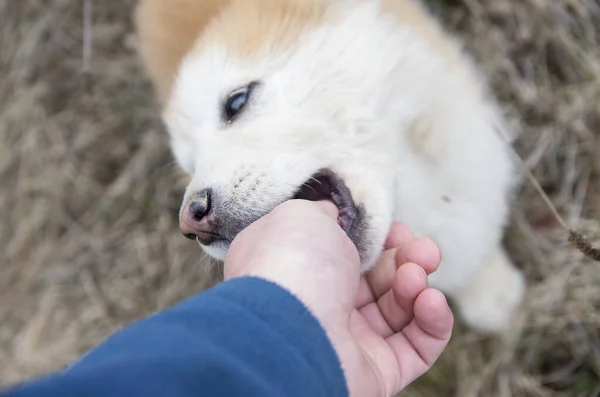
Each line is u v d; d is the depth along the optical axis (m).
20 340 0.63
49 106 0.66
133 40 0.64
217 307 0.23
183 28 0.41
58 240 0.64
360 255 0.35
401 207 0.39
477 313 0.49
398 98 0.38
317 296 0.26
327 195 0.36
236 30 0.38
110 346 0.21
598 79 0.51
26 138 0.66
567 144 0.51
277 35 0.37
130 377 0.19
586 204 0.50
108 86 0.65
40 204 0.65
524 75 0.54
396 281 0.32
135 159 0.63
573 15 0.52
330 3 0.39
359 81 0.37
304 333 0.24
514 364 0.49
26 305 0.64
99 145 0.65
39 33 0.66
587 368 0.47
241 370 0.21
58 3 0.66
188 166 0.40
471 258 0.43
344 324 0.27
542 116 0.53
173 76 0.42
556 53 0.53
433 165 0.40
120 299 0.61
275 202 0.34
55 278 0.63
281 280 0.26
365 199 0.35
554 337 0.48
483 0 0.55
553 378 0.48
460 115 0.40
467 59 0.46
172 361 0.20
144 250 0.61
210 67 0.38
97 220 0.64
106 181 0.64
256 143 0.35
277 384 0.22
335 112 0.36
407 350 0.33
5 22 0.68
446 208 0.41
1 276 0.65
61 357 0.60
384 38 0.38
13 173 0.66
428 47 0.39
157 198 0.61
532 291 0.49
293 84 0.36
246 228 0.31
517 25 0.54
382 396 0.30
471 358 0.50
